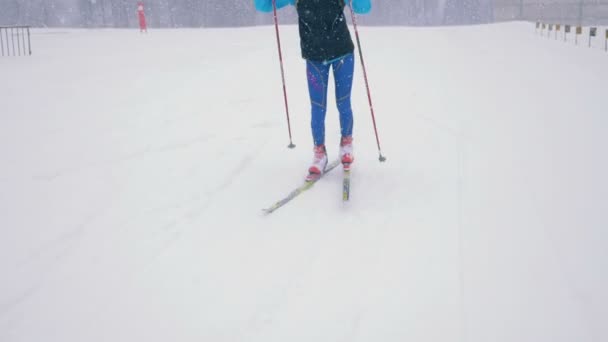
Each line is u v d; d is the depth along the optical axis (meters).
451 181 3.76
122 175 4.03
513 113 5.65
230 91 7.43
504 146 4.49
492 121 5.35
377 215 3.27
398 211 3.31
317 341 2.09
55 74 9.30
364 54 11.45
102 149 4.70
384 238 2.96
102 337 2.16
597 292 2.36
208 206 3.47
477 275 2.54
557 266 2.59
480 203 3.36
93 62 11.06
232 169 4.18
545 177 3.74
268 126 5.49
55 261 2.77
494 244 2.83
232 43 15.37
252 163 4.33
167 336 2.16
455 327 2.15
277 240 2.98
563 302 2.30
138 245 2.94
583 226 2.99
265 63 10.37
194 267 2.70
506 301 2.32
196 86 7.86
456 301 2.33
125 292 2.48
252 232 3.09
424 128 5.21
